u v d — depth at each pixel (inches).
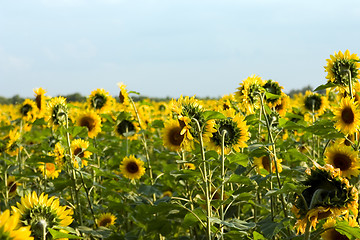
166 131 186.7
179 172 186.7
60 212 125.5
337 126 201.9
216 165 217.0
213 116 172.4
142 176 266.1
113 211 273.3
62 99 246.1
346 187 118.5
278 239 217.8
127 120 312.8
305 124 253.4
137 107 315.6
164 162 377.4
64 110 243.6
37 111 319.0
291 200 131.5
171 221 232.7
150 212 178.5
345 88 214.2
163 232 222.1
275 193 132.8
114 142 313.3
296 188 125.1
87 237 221.0
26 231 72.1
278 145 234.7
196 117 173.9
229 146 191.6
